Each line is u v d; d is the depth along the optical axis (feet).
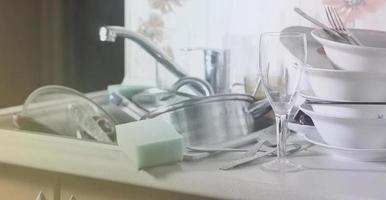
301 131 3.28
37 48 4.77
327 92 2.92
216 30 4.38
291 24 4.01
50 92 3.97
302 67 2.92
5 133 3.47
